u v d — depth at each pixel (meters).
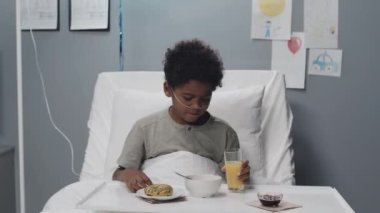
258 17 2.19
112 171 1.75
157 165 1.52
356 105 2.15
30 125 2.45
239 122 1.84
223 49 2.23
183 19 2.25
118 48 2.32
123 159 1.57
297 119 2.20
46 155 2.44
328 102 2.17
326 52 2.14
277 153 1.91
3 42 2.43
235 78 2.03
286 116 1.96
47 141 2.44
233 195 1.16
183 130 1.58
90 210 1.01
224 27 2.22
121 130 1.87
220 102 1.87
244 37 2.21
